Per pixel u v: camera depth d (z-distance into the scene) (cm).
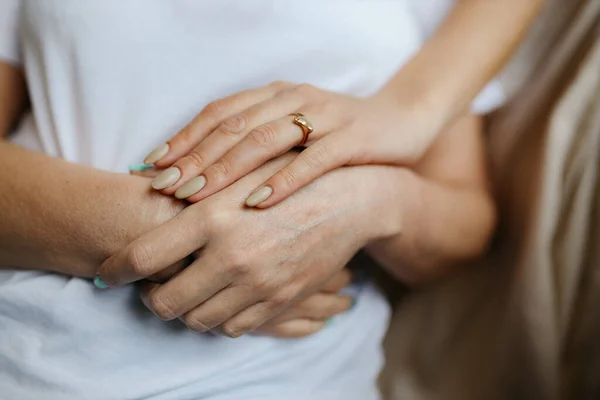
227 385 49
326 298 52
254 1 51
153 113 50
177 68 51
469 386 66
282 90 49
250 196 44
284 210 45
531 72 67
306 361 52
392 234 51
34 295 46
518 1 59
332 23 53
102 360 47
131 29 50
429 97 54
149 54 50
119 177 46
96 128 51
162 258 43
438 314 69
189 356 48
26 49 52
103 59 50
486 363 66
